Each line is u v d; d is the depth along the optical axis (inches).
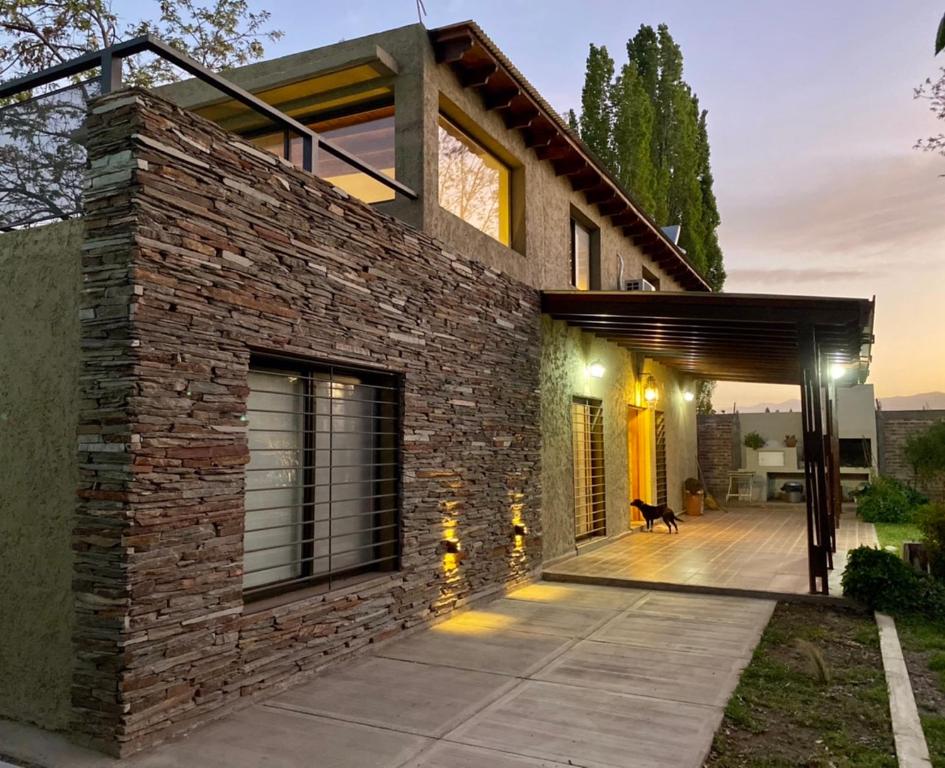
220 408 178.4
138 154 159.2
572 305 366.9
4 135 198.8
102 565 156.4
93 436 159.9
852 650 239.5
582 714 179.5
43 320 175.0
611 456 488.4
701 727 170.6
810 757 154.5
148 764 150.0
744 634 256.4
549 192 404.8
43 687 166.9
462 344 296.8
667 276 669.3
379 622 238.8
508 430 334.0
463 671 215.0
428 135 287.9
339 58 283.3
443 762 152.1
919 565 322.0
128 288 157.5
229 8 639.1
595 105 1066.1
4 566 175.9
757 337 417.4
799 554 420.2
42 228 177.8
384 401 258.5
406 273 259.9
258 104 202.2
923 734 164.9
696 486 672.4
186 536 168.1
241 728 170.6
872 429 752.3
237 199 186.1
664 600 313.3
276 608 196.5
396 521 256.1
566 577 354.9
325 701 189.3
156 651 159.9
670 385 659.4
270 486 217.0
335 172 317.1
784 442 798.5
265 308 193.5
